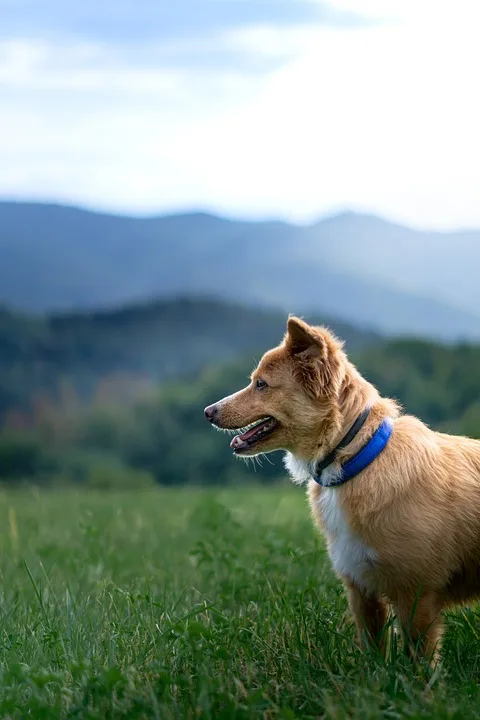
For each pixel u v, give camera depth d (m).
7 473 38.12
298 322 5.81
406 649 5.50
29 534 10.89
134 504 15.27
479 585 5.82
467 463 5.75
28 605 7.04
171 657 5.57
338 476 5.64
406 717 4.44
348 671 5.34
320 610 6.24
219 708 4.77
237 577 7.65
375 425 5.70
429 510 5.47
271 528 10.21
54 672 5.32
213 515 10.91
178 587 7.75
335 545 5.73
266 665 5.46
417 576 5.50
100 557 9.13
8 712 4.79
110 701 4.79
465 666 5.56
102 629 6.17
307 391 5.82
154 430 37.47
